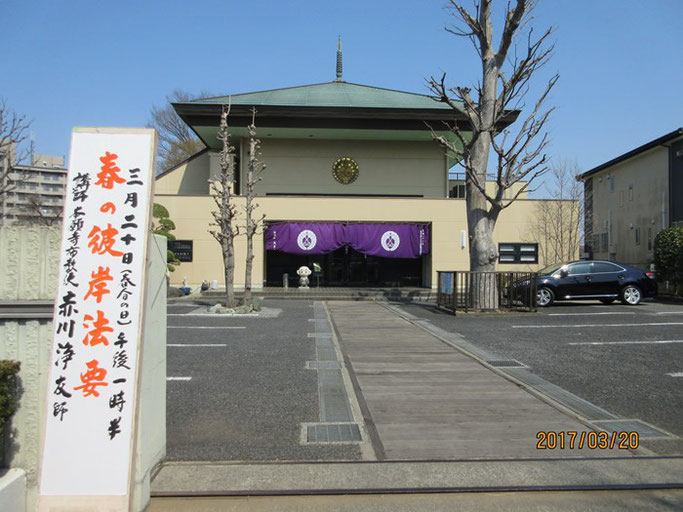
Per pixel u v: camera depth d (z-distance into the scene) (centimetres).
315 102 2433
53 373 336
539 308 1581
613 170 2919
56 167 2284
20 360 357
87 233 351
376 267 2431
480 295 1448
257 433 491
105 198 355
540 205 2266
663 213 2384
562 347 923
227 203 1577
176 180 2572
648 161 2542
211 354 866
